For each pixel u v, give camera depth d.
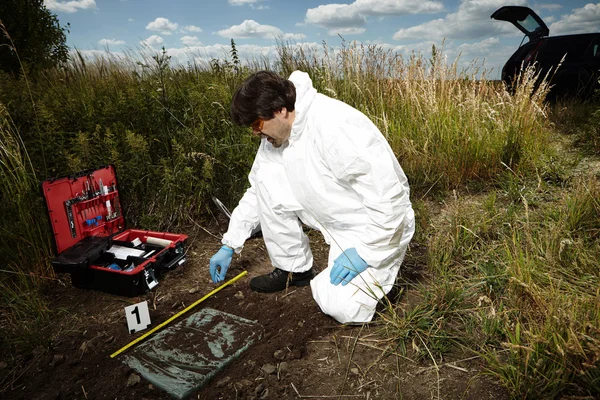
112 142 3.53
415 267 2.86
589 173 4.10
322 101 2.17
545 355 1.75
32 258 2.87
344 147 2.00
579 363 1.67
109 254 2.92
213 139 4.06
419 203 3.78
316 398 1.82
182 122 4.14
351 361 2.03
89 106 4.11
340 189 2.21
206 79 5.11
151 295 2.75
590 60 7.15
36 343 2.25
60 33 7.33
